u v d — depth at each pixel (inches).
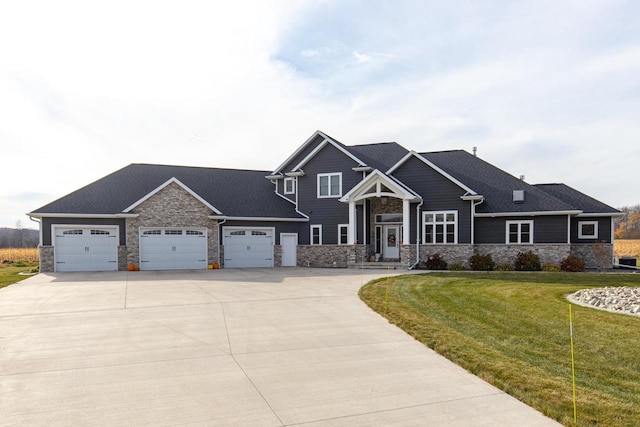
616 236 2817.4
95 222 908.0
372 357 292.8
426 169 962.1
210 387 238.7
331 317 414.6
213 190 1077.8
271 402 219.0
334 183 1052.5
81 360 285.6
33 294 561.3
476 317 404.2
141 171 1086.4
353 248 965.8
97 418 201.3
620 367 269.0
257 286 631.8
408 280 660.1
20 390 234.8
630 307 411.8
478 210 944.3
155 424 195.6
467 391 234.2
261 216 1015.0
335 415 204.7
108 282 692.1
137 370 266.1
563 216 901.2
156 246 927.7
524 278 677.9
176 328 371.9
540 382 242.4
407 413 207.3
